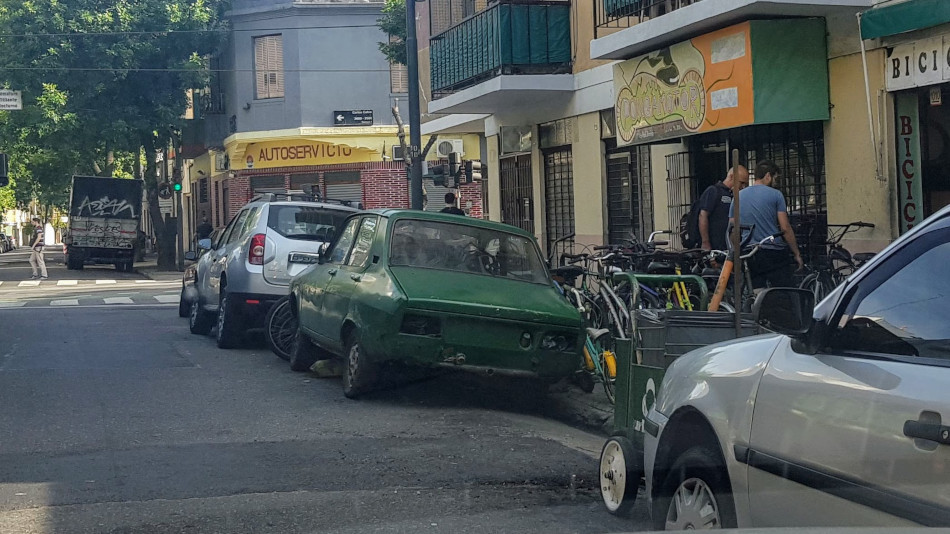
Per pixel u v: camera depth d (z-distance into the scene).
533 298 9.39
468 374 9.10
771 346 4.36
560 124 18.23
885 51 10.93
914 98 10.96
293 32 35.34
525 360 9.15
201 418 8.85
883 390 3.56
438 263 9.75
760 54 11.73
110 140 38.31
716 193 10.70
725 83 12.21
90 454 7.54
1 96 30.45
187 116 44.38
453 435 8.22
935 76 10.30
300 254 13.23
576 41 17.19
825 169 11.92
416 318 8.96
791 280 9.70
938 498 3.25
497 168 21.38
